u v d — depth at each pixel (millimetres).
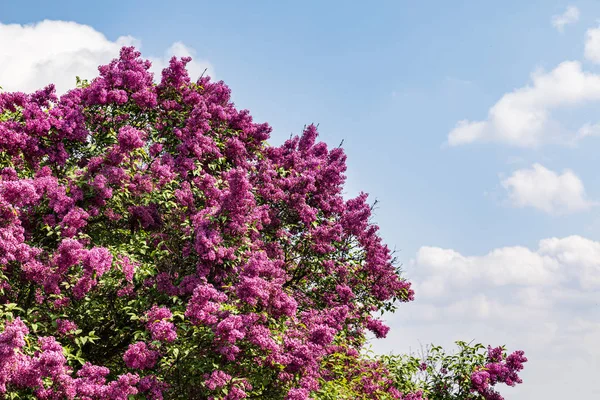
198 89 14555
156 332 8719
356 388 12961
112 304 10539
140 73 12914
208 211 11031
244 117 14844
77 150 11953
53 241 10375
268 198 14000
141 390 8852
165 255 11102
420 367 14992
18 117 11477
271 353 9516
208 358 9250
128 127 10617
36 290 9859
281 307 9945
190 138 12852
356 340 15461
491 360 15016
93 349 10570
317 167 16047
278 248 13766
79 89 12461
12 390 7246
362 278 16844
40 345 8258
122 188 10664
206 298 9008
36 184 9805
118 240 11508
